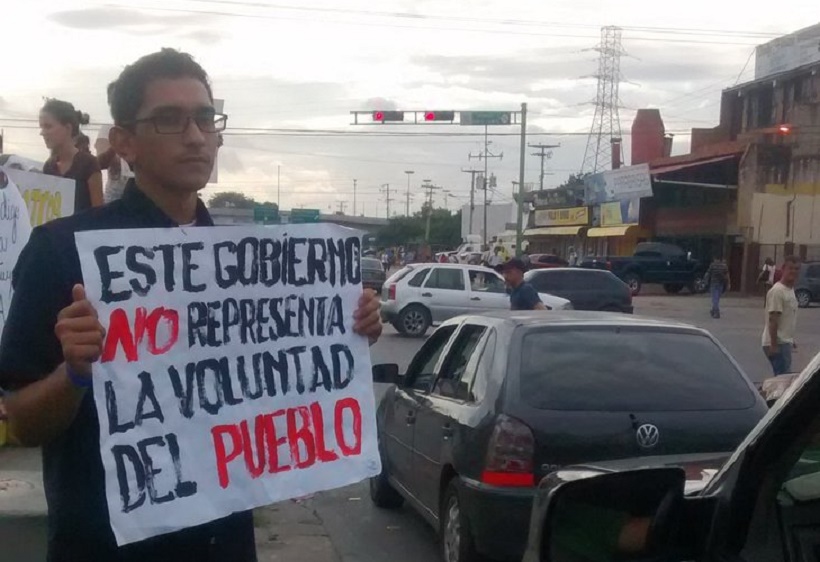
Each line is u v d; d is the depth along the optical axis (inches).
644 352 243.0
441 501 256.7
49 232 102.3
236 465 110.3
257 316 113.7
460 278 940.0
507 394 230.8
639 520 96.4
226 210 1435.8
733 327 1123.9
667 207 2121.1
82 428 102.1
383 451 327.9
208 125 108.3
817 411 86.6
